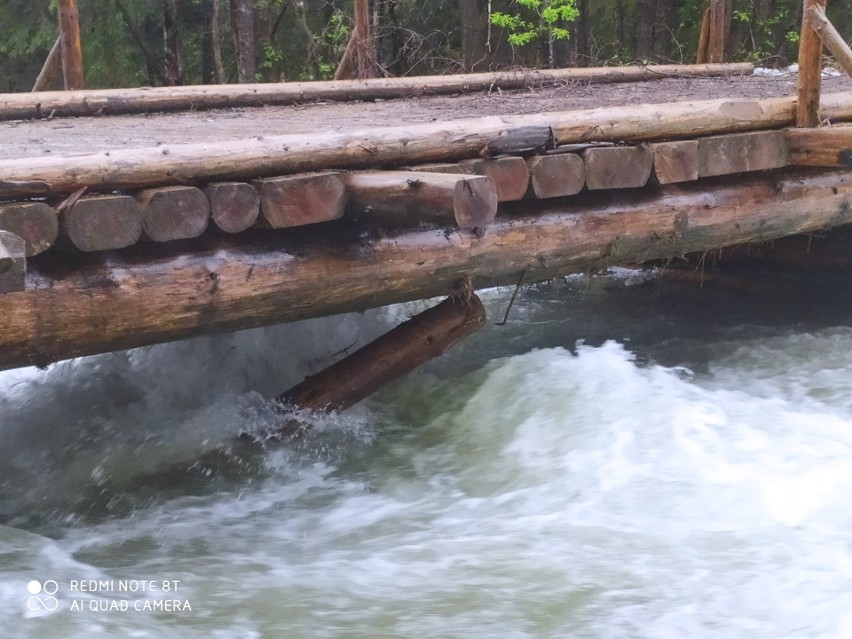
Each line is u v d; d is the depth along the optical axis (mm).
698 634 3102
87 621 3068
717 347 6941
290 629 3115
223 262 4066
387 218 4250
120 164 3725
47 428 5199
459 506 4375
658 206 5500
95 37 19031
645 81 10336
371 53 10898
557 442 4938
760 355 6699
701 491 4270
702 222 5695
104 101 7805
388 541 3990
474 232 4785
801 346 6883
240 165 4027
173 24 16516
